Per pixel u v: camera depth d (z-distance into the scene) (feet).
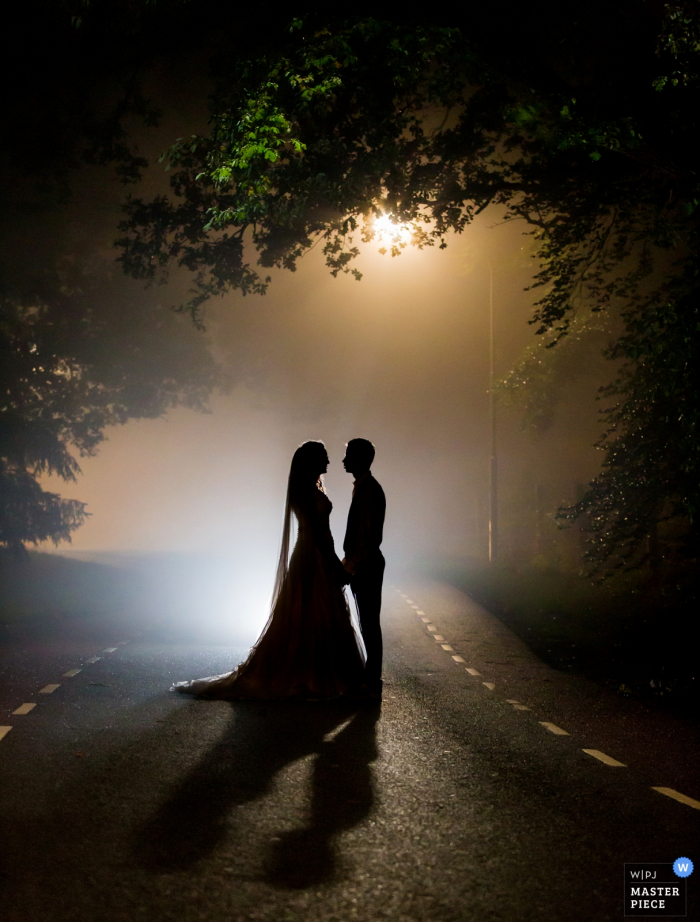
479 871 15.35
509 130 47.65
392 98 42.75
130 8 54.03
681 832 17.83
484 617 56.95
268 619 29.50
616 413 53.06
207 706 27.76
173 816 17.65
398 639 46.80
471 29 39.88
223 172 40.04
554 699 32.71
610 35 41.98
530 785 20.70
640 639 47.50
